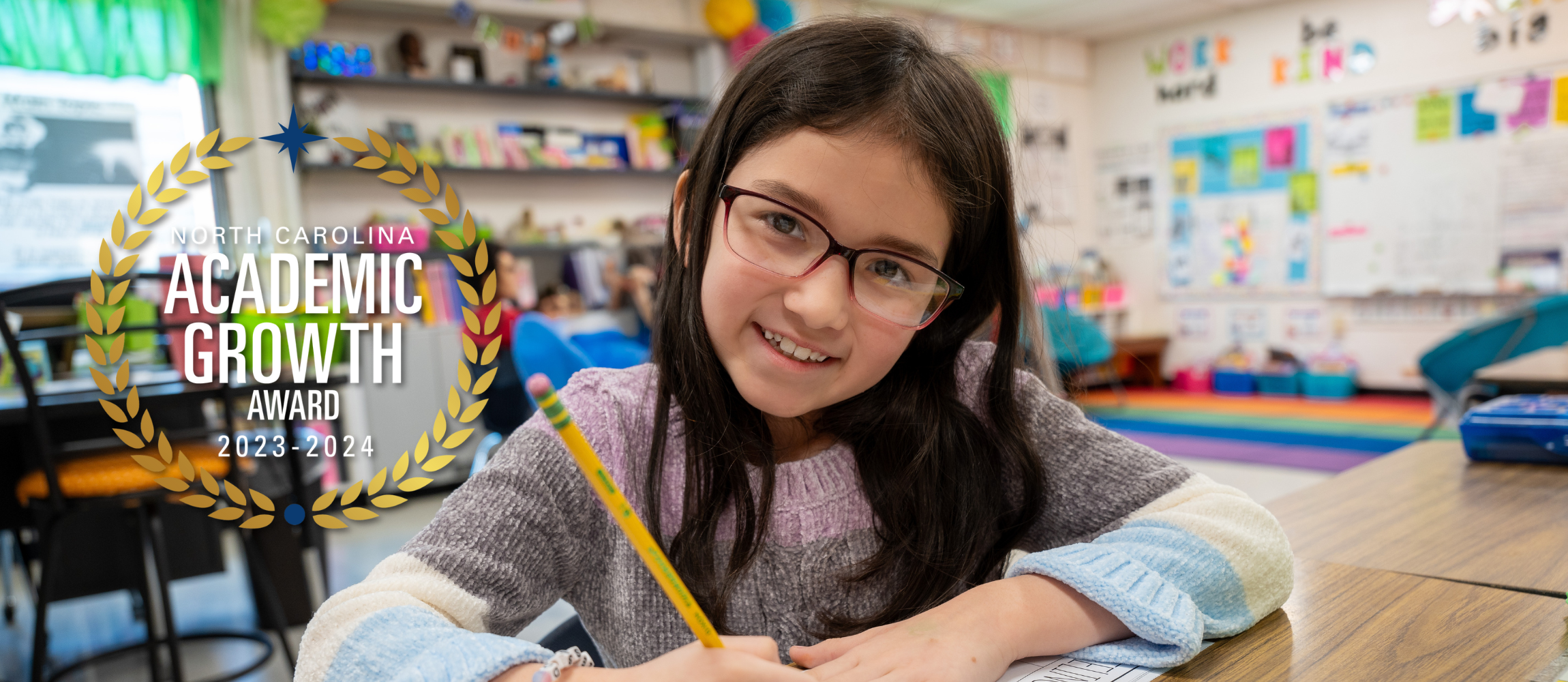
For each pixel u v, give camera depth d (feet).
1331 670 1.72
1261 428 14.70
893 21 2.12
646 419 2.28
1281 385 18.34
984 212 2.11
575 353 8.00
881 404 2.27
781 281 1.78
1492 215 16.05
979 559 2.37
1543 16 15.35
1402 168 16.96
